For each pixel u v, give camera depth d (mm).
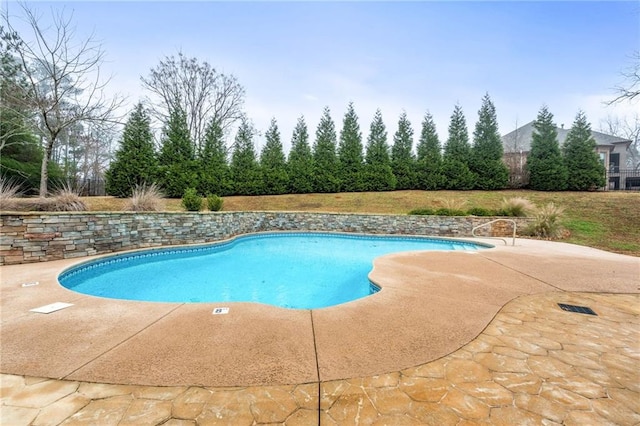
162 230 8711
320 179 18141
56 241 6477
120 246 7695
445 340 2848
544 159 17484
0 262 5836
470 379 2209
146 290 5898
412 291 4469
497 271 5809
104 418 1748
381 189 18484
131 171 14109
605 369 2373
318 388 2074
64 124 11062
